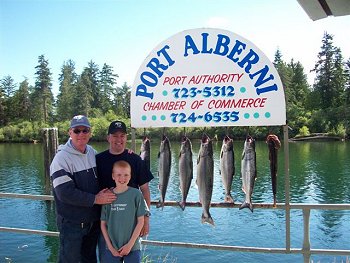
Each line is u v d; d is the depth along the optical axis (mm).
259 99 4875
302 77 80750
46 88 82875
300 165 31672
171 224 15062
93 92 91438
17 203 18094
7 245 12719
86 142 4062
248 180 4816
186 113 5082
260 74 4867
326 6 3650
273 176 4820
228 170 4844
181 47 5090
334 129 55719
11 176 28234
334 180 24719
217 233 14086
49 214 16188
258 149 38531
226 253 12219
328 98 71500
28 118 82812
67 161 3965
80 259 4094
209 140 4902
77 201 3885
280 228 14672
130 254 4062
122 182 4004
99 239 4246
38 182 25484
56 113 84438
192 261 11648
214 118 5004
